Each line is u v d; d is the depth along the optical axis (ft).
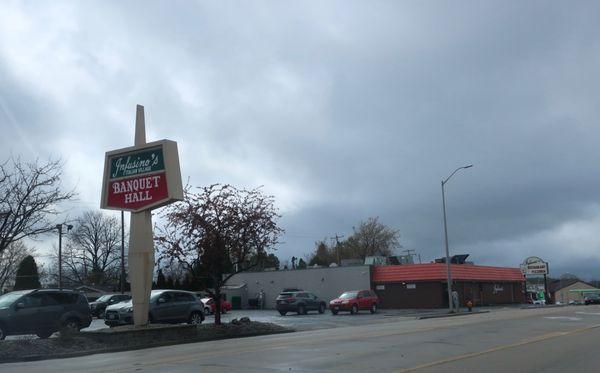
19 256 181.27
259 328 82.28
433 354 43.88
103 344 62.28
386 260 219.20
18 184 63.77
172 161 71.31
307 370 36.11
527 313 112.88
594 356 43.04
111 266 276.41
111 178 74.64
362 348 48.57
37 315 66.59
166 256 83.66
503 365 38.09
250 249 86.79
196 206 82.99
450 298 138.62
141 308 71.10
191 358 44.37
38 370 40.83
